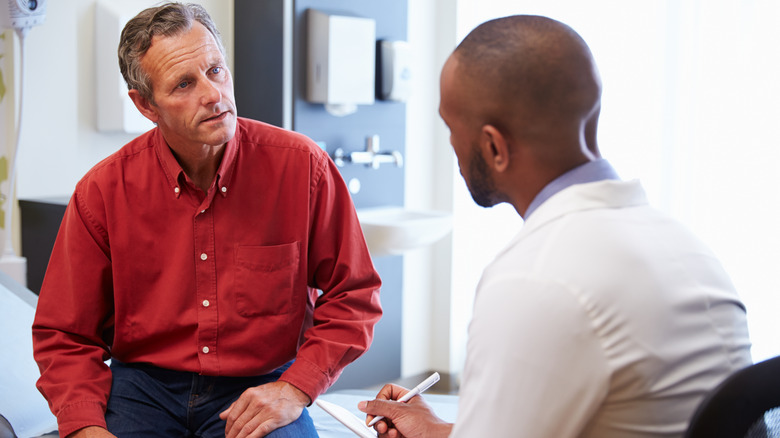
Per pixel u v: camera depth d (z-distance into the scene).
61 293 1.60
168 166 1.56
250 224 1.60
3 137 2.60
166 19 1.47
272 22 2.99
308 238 1.66
